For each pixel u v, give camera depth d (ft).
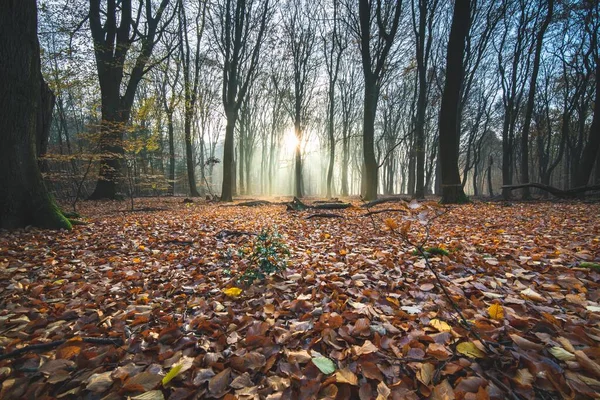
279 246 10.00
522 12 53.21
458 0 30.45
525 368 4.57
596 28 45.52
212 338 6.15
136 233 18.28
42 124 27.68
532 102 48.55
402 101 102.12
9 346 5.75
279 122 130.93
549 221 19.43
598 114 43.34
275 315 7.02
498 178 173.37
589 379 4.21
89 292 8.79
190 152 70.74
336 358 5.15
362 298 7.86
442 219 22.06
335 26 73.10
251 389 4.53
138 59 45.19
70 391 4.62
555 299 7.19
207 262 12.15
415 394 4.24
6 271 10.14
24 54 16.33
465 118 97.19
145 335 6.20
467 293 7.84
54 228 17.43
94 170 38.55
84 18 44.98
